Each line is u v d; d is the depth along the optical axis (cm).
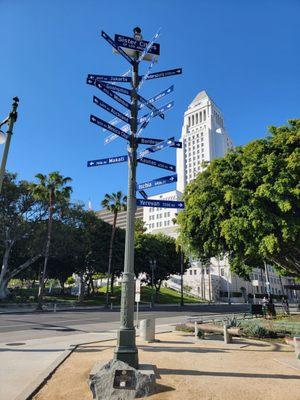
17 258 4991
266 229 1405
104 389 612
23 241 4459
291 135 1558
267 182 1447
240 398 595
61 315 2877
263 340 1320
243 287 9006
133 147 836
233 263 2234
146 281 6494
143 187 802
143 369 687
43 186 4038
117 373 630
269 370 805
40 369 842
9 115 1041
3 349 1153
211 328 1339
